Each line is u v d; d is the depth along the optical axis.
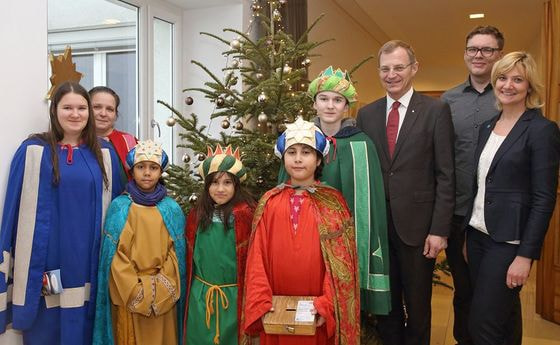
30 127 1.94
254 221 1.88
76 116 1.86
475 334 2.08
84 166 1.90
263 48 2.76
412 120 2.19
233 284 1.99
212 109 3.66
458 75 10.44
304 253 1.81
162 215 1.98
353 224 1.95
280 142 1.90
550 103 3.74
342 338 1.77
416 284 2.20
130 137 2.46
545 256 3.65
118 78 3.21
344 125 2.15
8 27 1.83
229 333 1.97
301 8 3.93
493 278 2.01
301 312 1.67
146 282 1.88
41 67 1.98
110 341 1.92
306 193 1.88
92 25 2.99
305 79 3.13
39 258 1.81
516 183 1.98
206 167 2.02
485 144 2.12
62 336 1.85
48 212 1.83
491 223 2.01
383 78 2.23
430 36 7.39
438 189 2.17
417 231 2.17
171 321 2.03
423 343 2.25
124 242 1.89
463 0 5.44
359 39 6.67
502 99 2.01
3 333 1.79
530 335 3.36
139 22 3.25
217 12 3.61
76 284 1.87
